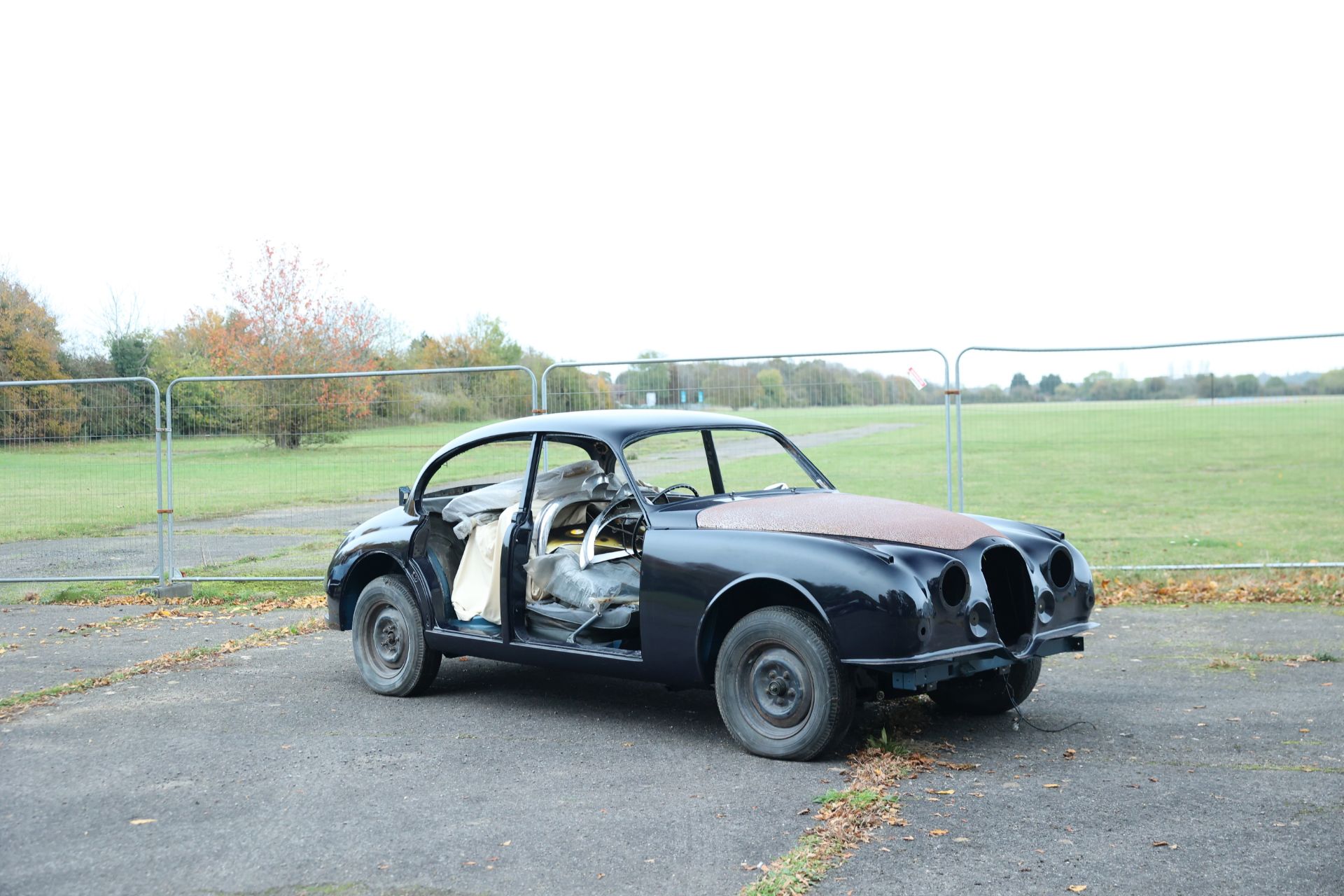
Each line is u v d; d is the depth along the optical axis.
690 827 4.41
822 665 5.09
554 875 3.94
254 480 11.99
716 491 6.72
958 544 5.32
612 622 5.95
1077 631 5.73
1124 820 4.36
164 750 5.72
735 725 5.44
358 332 37.75
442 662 8.05
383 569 7.23
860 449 15.73
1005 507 17.83
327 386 11.89
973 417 14.94
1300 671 6.99
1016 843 4.14
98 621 9.91
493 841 4.29
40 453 12.25
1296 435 26.86
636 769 5.24
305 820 4.59
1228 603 9.42
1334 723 5.76
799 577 5.12
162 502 11.23
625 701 6.71
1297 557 12.16
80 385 12.09
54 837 4.45
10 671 7.84
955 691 6.28
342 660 8.07
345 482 11.84
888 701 6.46
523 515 6.35
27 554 13.36
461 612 6.69
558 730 6.02
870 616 4.91
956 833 4.25
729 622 5.62
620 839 4.28
